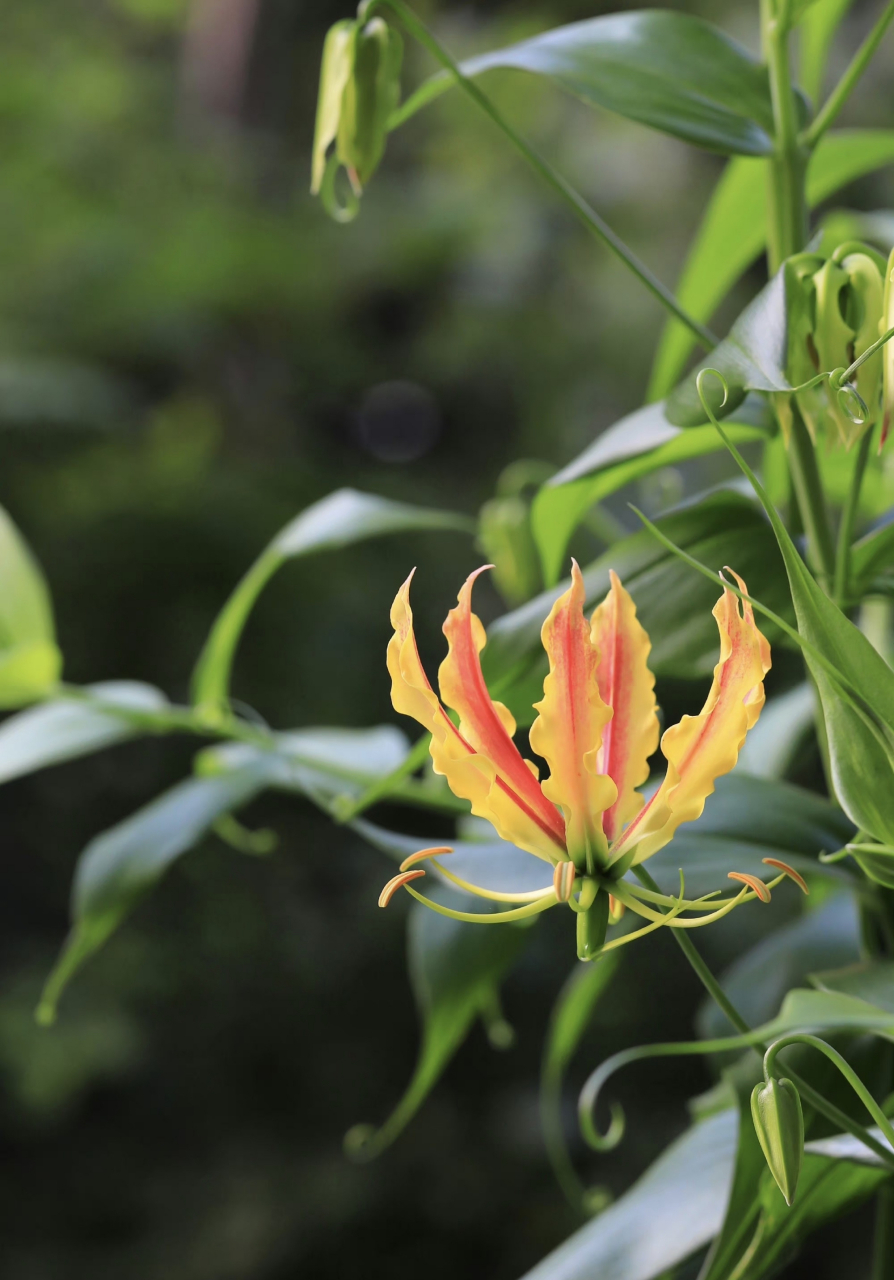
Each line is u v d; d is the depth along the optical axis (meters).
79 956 1.22
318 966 5.48
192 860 5.40
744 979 1.17
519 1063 5.44
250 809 5.56
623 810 1.00
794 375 1.03
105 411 5.30
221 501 5.35
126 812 5.52
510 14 7.14
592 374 6.52
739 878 1.00
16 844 5.39
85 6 6.94
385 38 1.12
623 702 1.00
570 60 1.11
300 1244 5.08
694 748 0.99
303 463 6.17
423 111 6.96
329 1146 5.34
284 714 5.27
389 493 6.18
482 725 1.00
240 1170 5.21
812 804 1.11
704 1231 1.08
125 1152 5.29
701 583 1.10
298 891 5.60
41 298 5.67
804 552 1.11
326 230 6.32
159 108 6.53
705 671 1.09
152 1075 5.31
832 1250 4.64
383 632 5.57
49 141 5.86
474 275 6.66
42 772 5.42
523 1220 5.16
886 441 1.01
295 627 5.36
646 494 1.41
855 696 0.99
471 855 1.09
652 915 1.00
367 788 1.26
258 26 6.86
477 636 1.00
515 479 1.43
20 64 5.98
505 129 1.11
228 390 6.20
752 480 0.99
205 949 5.36
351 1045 5.50
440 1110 5.41
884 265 1.02
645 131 6.53
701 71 1.11
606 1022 5.20
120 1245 5.12
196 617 5.23
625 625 1.00
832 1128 1.07
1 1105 5.08
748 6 6.34
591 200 6.59
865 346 1.02
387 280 6.44
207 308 5.94
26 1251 5.04
